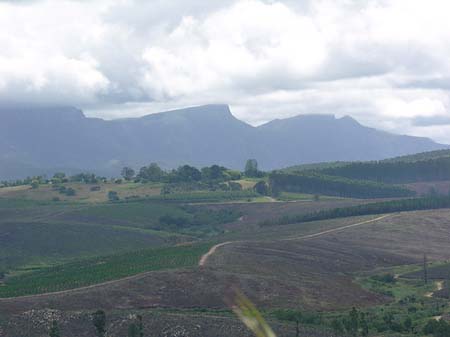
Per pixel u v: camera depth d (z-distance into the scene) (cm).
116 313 13800
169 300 16000
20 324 12662
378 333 13275
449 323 12962
